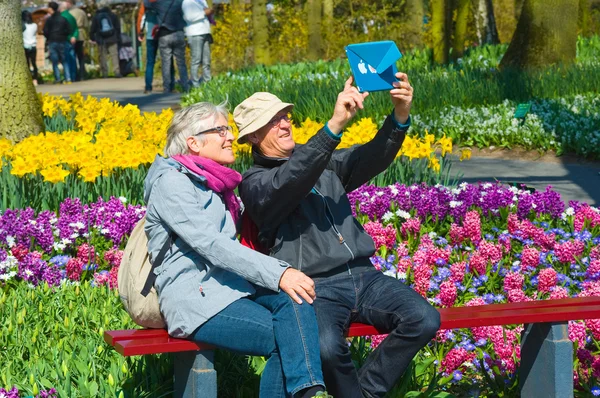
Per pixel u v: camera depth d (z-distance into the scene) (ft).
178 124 13.99
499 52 72.90
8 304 18.58
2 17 37.58
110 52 117.91
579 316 14.20
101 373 15.42
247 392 15.40
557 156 42.50
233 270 13.03
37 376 14.90
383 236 22.76
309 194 14.76
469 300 20.22
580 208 26.55
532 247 23.94
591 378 16.05
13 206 25.34
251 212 14.49
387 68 14.52
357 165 15.58
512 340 17.33
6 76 38.11
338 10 101.91
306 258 14.46
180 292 13.26
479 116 47.21
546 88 53.11
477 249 22.85
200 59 70.23
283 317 13.12
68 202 24.85
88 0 136.56
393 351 13.82
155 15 74.13
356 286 14.51
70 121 43.37
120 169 28.68
